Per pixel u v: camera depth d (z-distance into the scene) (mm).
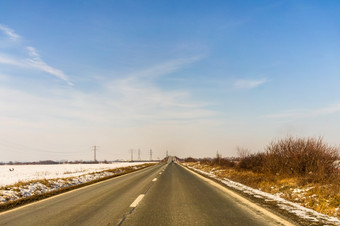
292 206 8086
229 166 32156
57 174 29828
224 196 10281
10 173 35312
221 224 5875
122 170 39094
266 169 17969
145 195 10758
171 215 6832
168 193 11328
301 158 14898
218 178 20062
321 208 7902
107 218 6543
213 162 41406
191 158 112688
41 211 7691
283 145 16875
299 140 15938
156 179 19344
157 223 5988
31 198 10539
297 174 14688
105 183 16766
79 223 6070
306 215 6781
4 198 10711
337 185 10367
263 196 10258
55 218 6660
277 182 14164
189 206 8141
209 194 10883
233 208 7773
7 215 7234
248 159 23875
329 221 6145
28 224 6074
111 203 8875
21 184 14586
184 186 14164
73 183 18391
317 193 9805
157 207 8000
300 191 10984
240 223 5957
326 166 13578
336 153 14188
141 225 5816
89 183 16891
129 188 13539
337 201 8328
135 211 7395
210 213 7062
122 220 6309
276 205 8266
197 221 6160
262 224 5863
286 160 16250
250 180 16406
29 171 40781
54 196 11094
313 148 14906
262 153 21906
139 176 23219
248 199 9500
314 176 12430
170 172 29500
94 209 7805
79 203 9031
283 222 6047
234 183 15773
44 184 15844
